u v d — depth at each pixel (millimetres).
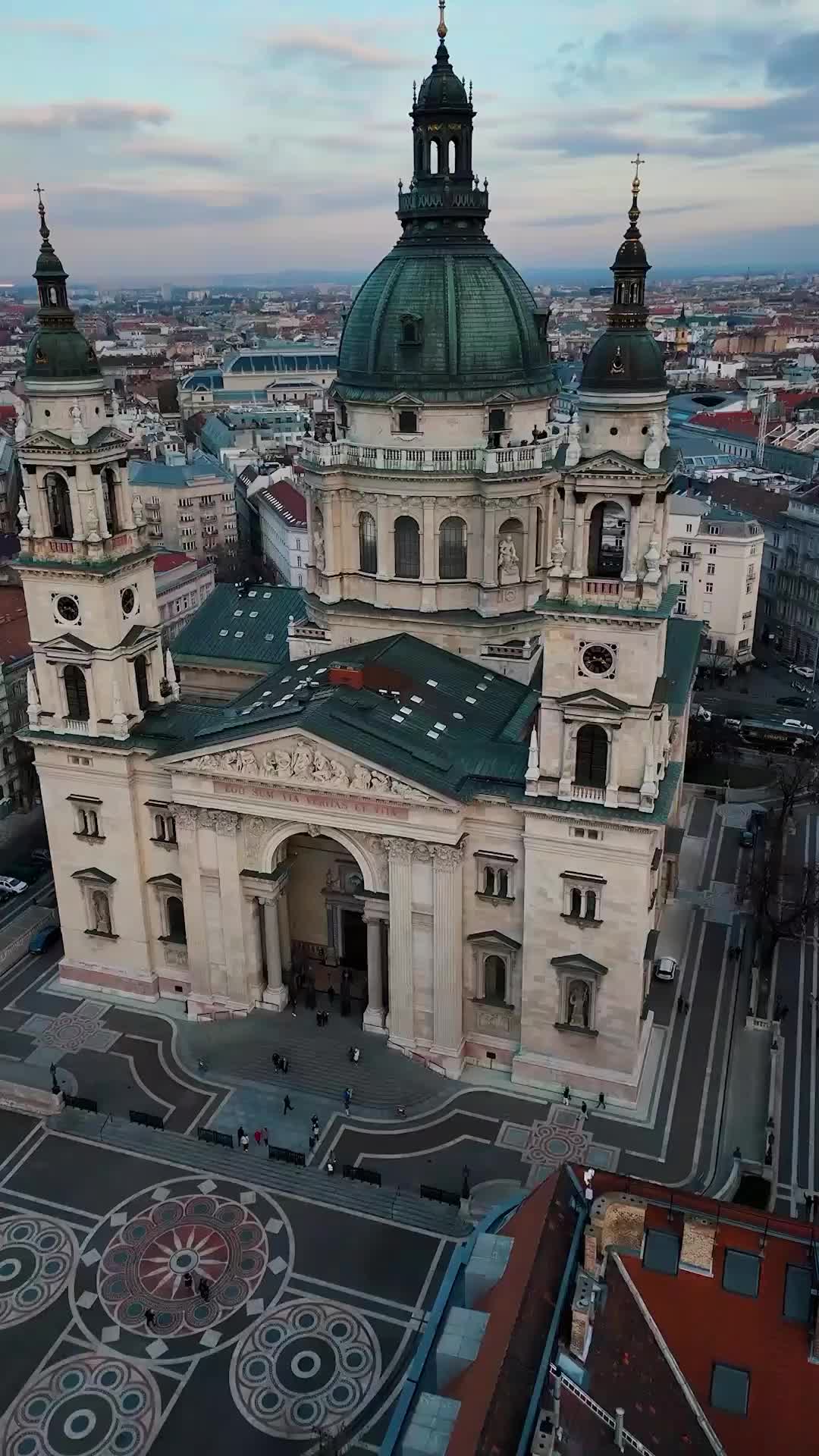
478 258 105000
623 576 80188
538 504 105938
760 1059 98500
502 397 103125
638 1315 52188
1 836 145000
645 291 77812
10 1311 76750
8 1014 107125
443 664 106938
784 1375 49906
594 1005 90875
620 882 86375
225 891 99500
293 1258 80125
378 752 89125
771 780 154500
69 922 109562
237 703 105938
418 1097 94062
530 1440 44125
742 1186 83000
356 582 111312
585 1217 55188
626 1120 91250
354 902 105750
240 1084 96250
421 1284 77875
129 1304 77000
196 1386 71250
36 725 102625
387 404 103188
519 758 92062
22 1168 88812
